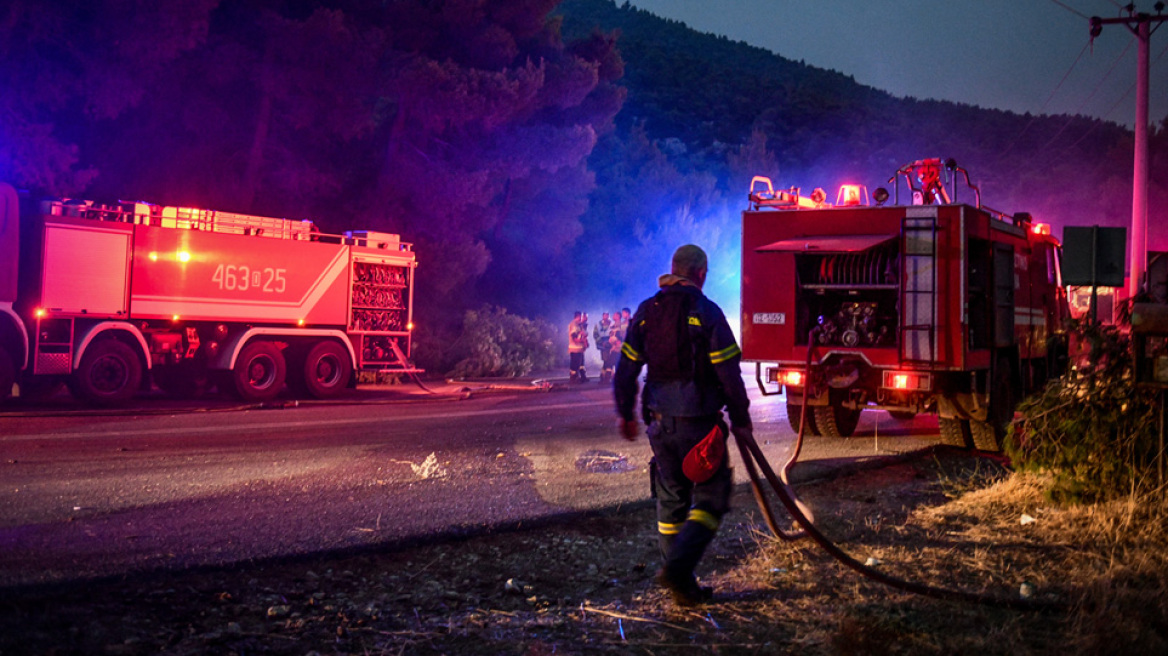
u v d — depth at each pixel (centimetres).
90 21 1828
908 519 657
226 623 424
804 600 463
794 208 1075
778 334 1077
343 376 1675
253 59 2094
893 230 1009
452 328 2581
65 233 1339
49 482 719
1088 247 968
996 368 1077
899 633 414
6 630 387
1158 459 648
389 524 613
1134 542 569
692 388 464
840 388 1059
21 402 1369
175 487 717
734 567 532
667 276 491
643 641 410
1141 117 2395
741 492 755
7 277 1273
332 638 412
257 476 777
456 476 802
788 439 1112
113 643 386
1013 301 1135
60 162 1761
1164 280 715
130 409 1298
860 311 1045
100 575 470
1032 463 701
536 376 2423
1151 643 392
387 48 2327
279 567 516
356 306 1725
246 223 1555
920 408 1045
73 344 1347
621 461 903
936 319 980
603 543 600
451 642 409
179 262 1457
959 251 973
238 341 1498
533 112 2684
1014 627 420
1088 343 712
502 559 557
